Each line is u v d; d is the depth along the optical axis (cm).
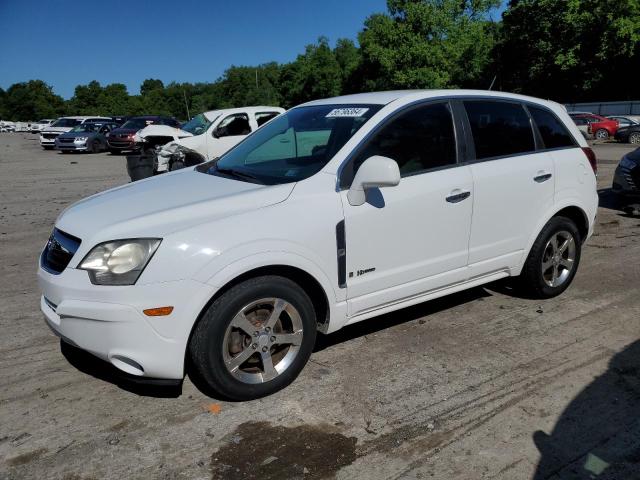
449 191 386
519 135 446
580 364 366
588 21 4088
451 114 405
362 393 334
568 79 4528
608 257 616
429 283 391
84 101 12219
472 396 329
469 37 4259
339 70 6288
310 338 339
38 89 11994
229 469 268
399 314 455
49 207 1005
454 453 278
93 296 289
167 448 284
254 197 324
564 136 480
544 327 425
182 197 337
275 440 290
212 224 302
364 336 414
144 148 1333
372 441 288
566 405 318
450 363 370
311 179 340
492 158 420
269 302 321
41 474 266
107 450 283
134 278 287
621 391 332
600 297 488
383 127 370
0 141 4344
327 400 327
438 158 391
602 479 259
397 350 390
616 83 4612
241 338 319
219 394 320
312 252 327
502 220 424
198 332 302
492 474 263
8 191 1223
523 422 303
